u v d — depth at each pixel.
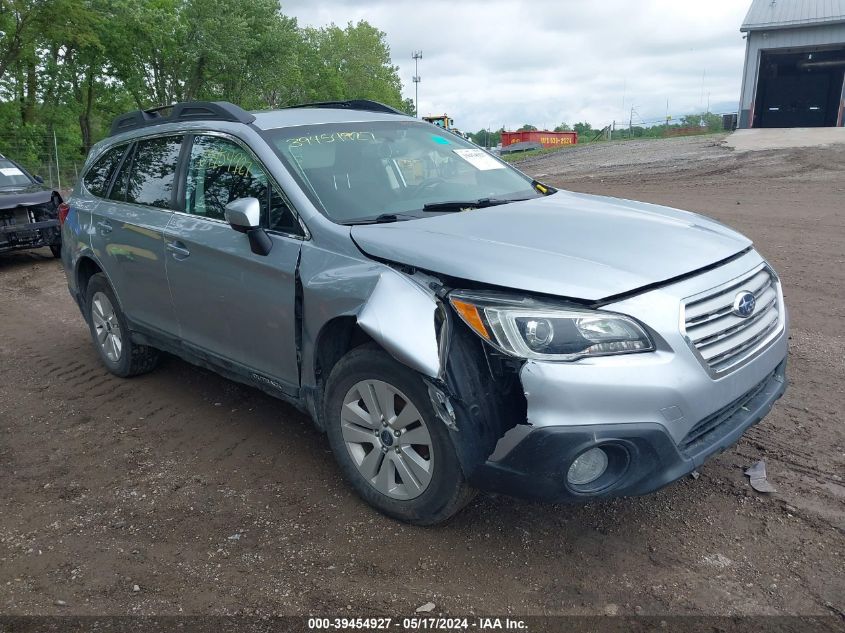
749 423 3.17
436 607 2.81
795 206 12.80
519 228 3.40
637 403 2.76
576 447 2.72
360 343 3.50
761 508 3.39
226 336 4.08
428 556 3.12
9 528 3.47
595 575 2.97
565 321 2.77
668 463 2.86
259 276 3.71
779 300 3.58
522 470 2.81
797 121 38.06
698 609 2.75
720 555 3.07
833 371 5.02
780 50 32.88
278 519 3.46
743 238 3.65
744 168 18.67
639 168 21.12
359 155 4.11
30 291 9.06
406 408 3.13
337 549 3.20
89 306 5.58
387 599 2.87
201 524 3.44
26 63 33.84
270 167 3.79
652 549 3.13
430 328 2.90
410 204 3.90
